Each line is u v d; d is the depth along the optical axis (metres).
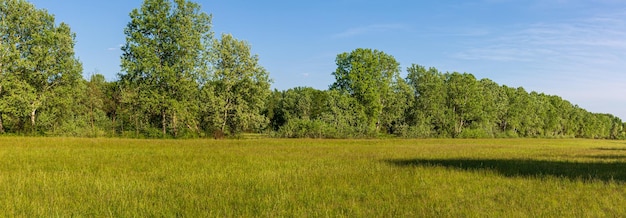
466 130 74.44
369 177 12.84
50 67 45.78
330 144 35.38
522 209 8.29
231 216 7.43
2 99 41.91
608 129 152.38
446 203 8.84
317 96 98.69
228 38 52.38
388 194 9.91
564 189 10.87
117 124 51.25
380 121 72.12
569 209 8.32
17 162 16.17
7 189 9.91
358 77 66.06
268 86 53.00
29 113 43.81
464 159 20.95
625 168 16.81
